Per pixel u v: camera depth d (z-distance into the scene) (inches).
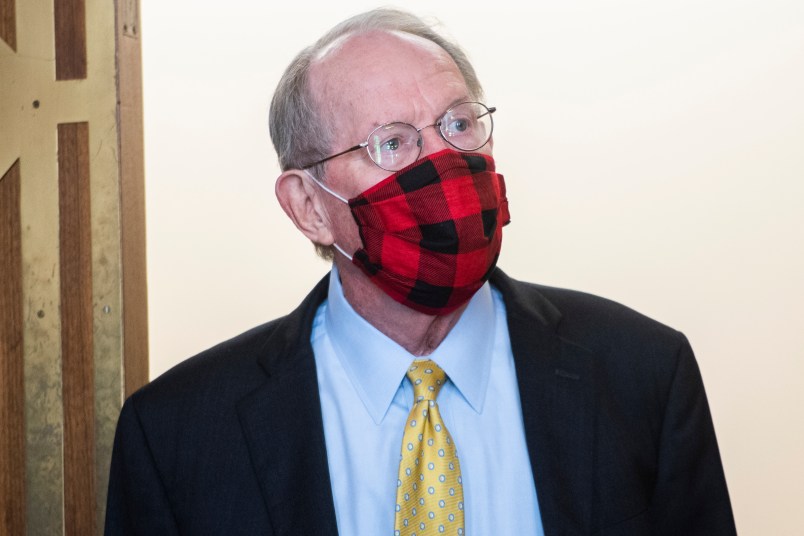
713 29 163.6
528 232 171.0
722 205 163.2
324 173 65.4
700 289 163.9
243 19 179.6
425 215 60.5
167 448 68.9
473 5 171.9
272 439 66.3
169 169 181.0
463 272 61.4
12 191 113.3
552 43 169.9
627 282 167.5
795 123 159.9
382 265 62.7
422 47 63.7
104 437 110.0
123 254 110.0
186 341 181.2
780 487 159.0
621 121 167.8
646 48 166.6
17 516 114.1
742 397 161.3
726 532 67.3
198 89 180.2
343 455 66.4
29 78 112.3
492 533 62.9
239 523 65.2
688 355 69.9
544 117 170.2
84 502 111.2
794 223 159.9
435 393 64.9
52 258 111.8
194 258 181.3
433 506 61.1
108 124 109.3
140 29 114.1
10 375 114.3
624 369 67.7
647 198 166.6
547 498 62.1
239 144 180.1
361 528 63.9
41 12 111.5
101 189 109.7
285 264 180.5
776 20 160.9
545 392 65.1
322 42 67.5
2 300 114.4
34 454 113.0
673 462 66.6
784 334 159.9
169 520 68.4
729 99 163.2
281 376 68.2
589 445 63.9
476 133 63.9
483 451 64.8
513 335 67.7
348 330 68.0
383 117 61.7
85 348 110.8
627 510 63.2
